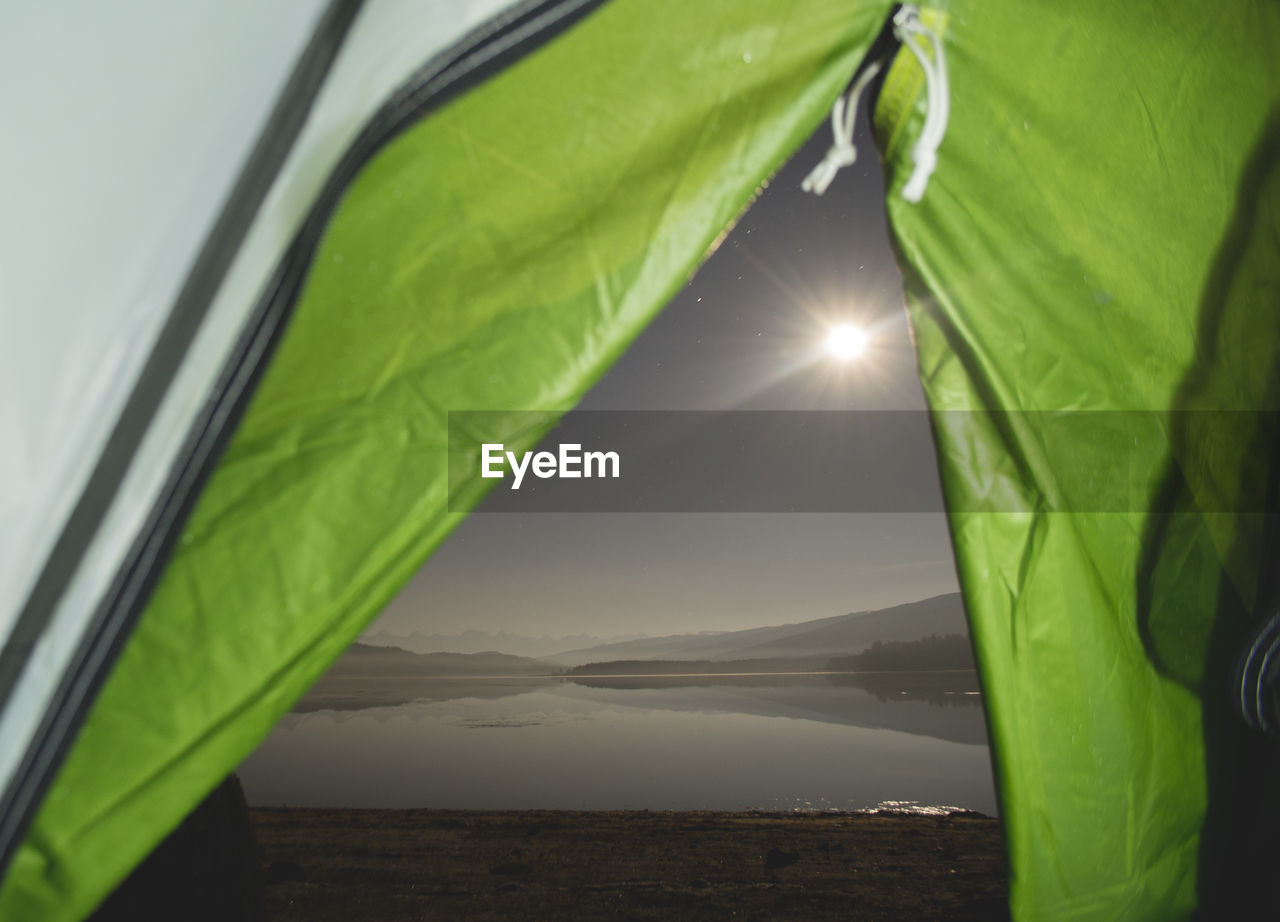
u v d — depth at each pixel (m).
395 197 1.16
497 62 1.11
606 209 1.22
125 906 2.99
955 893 5.54
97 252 0.90
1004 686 1.54
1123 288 1.51
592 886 5.92
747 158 1.26
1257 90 1.56
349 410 1.14
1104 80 1.44
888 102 1.41
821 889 5.72
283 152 0.98
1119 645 1.58
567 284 1.20
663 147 1.24
